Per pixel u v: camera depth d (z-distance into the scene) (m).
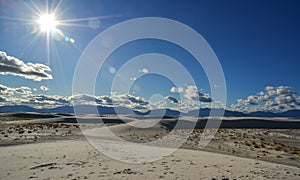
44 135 32.00
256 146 25.28
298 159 18.56
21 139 26.28
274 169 12.71
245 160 15.57
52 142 24.39
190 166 12.73
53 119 85.62
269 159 18.16
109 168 12.05
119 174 10.81
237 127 73.19
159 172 11.23
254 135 40.12
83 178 10.09
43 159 14.23
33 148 18.89
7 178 10.18
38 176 10.44
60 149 18.33
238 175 10.86
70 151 17.34
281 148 24.47
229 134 42.09
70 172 11.16
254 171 11.84
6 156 15.14
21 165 12.62
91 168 12.01
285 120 91.75
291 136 39.12
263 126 78.12
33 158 14.52
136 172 11.22
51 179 9.97
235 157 16.97
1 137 28.03
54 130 40.41
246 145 26.98
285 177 10.82
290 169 13.00
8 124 58.34
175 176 10.49
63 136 31.56
